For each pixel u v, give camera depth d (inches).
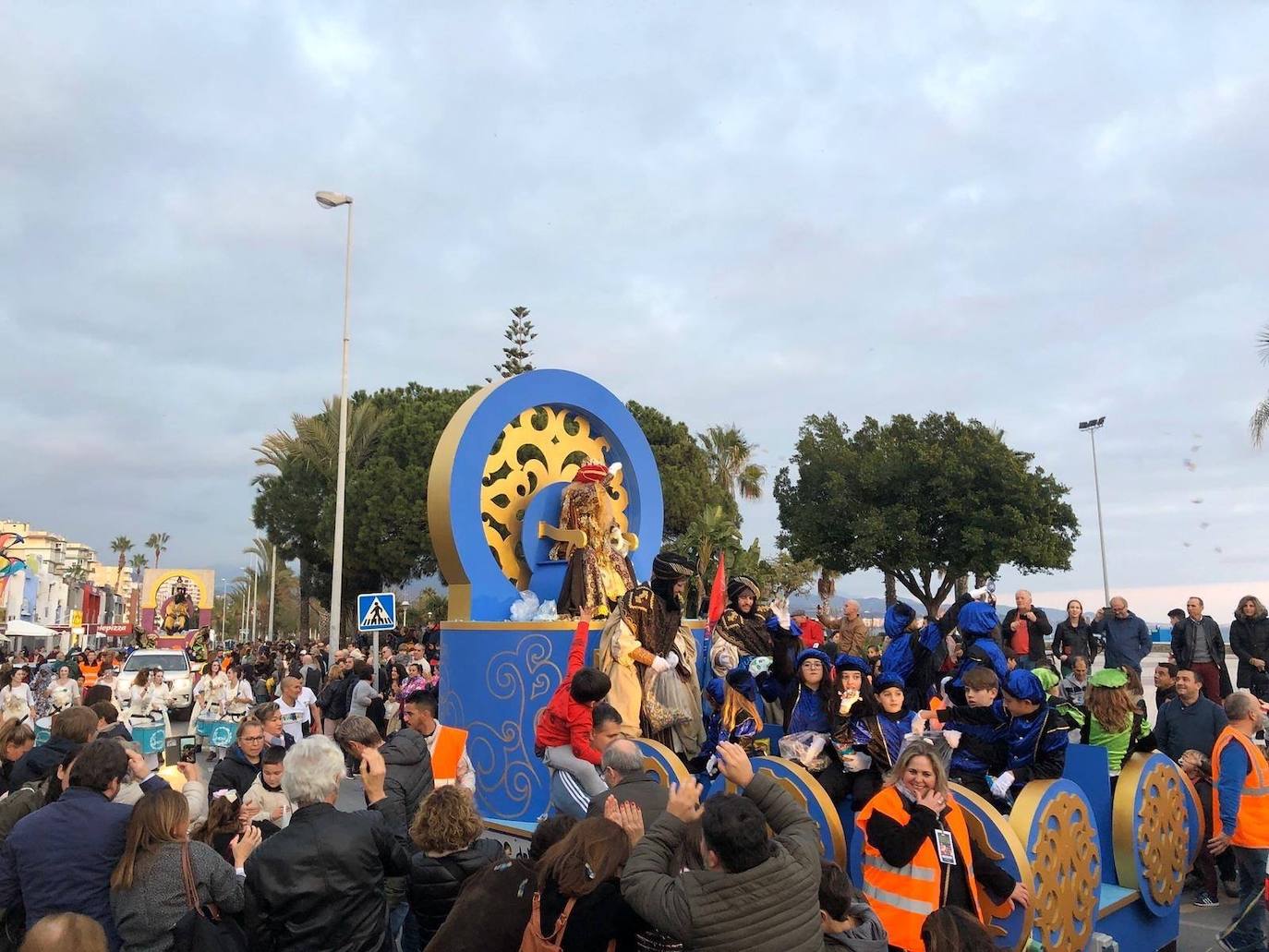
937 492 1386.6
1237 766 255.9
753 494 2010.3
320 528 1520.7
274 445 1665.8
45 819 167.3
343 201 925.2
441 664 413.1
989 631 271.9
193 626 2085.4
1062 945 204.1
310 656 837.2
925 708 295.6
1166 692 366.9
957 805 194.1
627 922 143.5
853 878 229.5
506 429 437.1
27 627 1817.2
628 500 469.4
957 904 180.5
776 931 136.4
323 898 156.7
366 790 197.6
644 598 344.2
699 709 359.9
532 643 376.5
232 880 163.8
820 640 420.5
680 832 151.1
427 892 179.2
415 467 1440.7
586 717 258.5
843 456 1475.1
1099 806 247.9
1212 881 306.5
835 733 245.1
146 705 616.4
